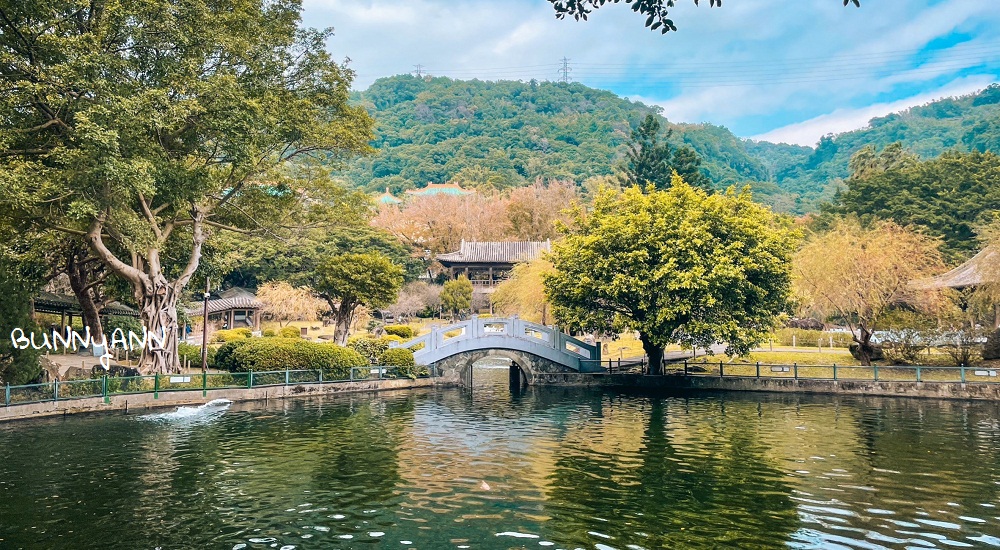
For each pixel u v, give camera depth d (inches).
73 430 831.7
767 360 1507.1
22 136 916.0
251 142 1051.9
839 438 810.2
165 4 931.3
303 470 633.6
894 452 723.4
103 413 964.6
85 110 876.6
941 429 876.6
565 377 1488.7
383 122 7805.1
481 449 741.3
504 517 490.6
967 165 2603.3
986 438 808.3
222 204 1302.9
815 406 1124.5
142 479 593.9
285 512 499.8
